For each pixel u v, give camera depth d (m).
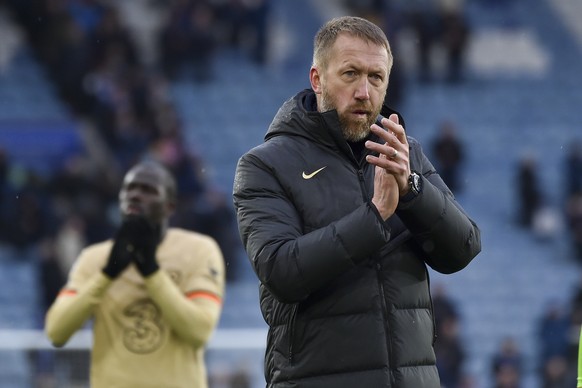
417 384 14.09
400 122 14.34
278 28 82.38
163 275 19.80
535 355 51.97
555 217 68.31
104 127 65.12
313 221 14.37
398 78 73.06
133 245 19.66
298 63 80.38
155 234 19.75
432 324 14.68
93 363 20.42
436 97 78.81
